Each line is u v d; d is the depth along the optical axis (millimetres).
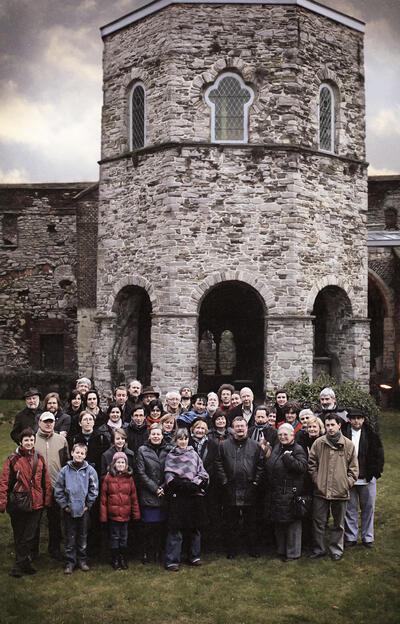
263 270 14984
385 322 20688
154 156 15375
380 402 20188
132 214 15883
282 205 15000
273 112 15125
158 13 15438
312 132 15539
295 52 15109
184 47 15148
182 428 7410
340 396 13227
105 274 16516
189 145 14984
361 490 7930
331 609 6254
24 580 6879
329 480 7414
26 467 6988
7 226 22562
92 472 7188
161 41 15336
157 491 7227
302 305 15070
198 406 8656
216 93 15320
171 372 14805
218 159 15055
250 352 19547
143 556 7426
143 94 16062
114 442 7383
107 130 16703
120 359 16641
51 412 8539
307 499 7391
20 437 7113
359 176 16484
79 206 20953
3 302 22375
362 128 16672
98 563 7410
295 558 7492
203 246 14977
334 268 15812
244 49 15164
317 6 15609
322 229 15586
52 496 7312
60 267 22203
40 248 22297
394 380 20469
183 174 15023
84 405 8844
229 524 7527
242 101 15352
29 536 6988
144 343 17781
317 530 7547
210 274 14977
